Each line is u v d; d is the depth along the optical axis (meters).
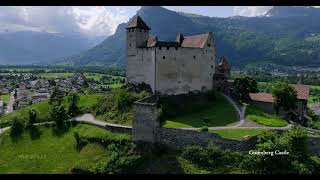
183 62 125.12
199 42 133.00
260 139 88.19
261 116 115.06
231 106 123.62
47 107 142.88
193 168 85.62
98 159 96.25
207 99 127.25
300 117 138.25
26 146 114.94
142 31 129.50
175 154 90.19
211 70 135.00
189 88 127.44
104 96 137.88
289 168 83.12
